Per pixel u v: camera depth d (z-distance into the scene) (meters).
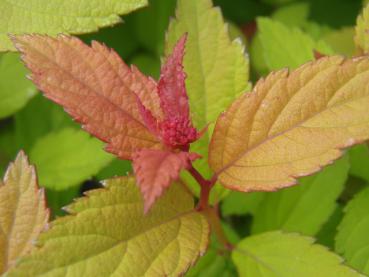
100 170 0.22
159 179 0.12
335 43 0.25
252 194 0.22
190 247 0.15
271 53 0.22
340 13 0.29
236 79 0.17
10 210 0.15
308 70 0.15
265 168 0.15
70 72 0.15
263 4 0.29
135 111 0.15
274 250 0.17
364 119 0.14
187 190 0.15
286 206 0.20
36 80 0.14
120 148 0.14
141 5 0.18
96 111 0.14
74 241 0.14
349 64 0.14
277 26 0.23
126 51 0.28
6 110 0.24
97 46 0.15
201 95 0.17
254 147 0.15
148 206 0.12
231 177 0.15
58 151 0.22
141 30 0.28
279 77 0.15
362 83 0.14
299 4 0.28
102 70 0.15
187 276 0.19
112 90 0.15
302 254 0.16
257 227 0.21
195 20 0.18
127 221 0.14
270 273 0.16
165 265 0.14
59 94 0.14
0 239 0.15
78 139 0.22
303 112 0.15
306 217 0.20
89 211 0.14
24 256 0.13
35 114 0.25
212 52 0.18
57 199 0.23
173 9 0.28
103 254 0.14
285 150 0.14
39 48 0.15
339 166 0.20
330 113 0.14
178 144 0.14
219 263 0.20
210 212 0.16
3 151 0.25
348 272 0.15
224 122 0.15
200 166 0.17
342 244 0.19
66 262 0.13
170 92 0.14
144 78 0.15
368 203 0.19
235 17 0.29
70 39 0.15
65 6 0.18
